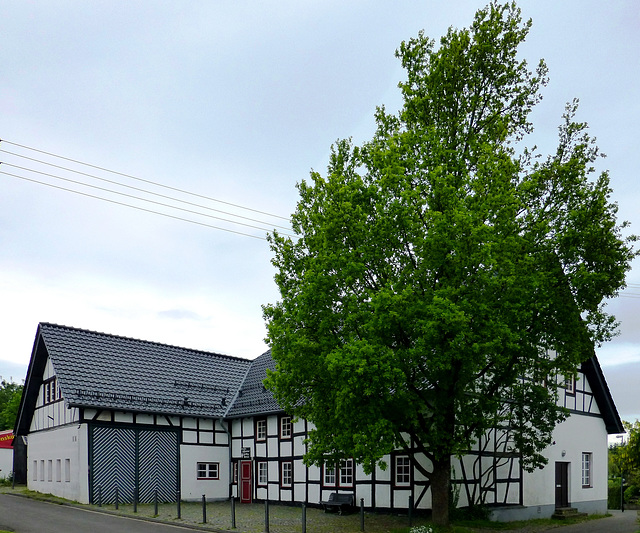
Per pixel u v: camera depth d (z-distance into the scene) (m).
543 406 18.98
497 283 15.59
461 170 17.91
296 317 17.08
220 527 19.19
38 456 30.22
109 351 29.64
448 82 18.69
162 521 20.67
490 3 19.02
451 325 15.04
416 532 16.70
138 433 27.44
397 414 17.11
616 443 40.94
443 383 17.00
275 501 27.66
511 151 18.67
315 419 17.81
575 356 17.23
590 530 21.42
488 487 23.27
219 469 30.14
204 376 32.31
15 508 23.58
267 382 18.25
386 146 19.28
